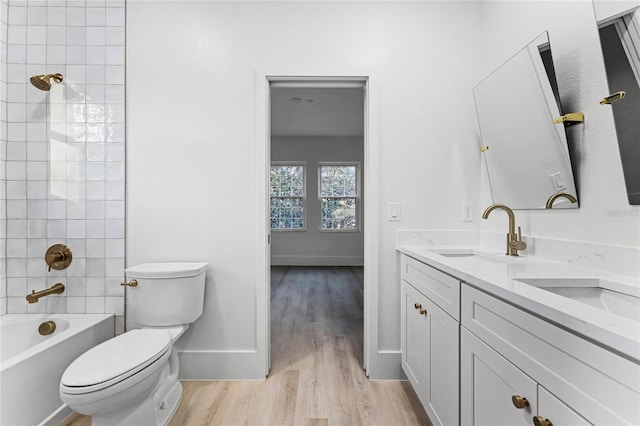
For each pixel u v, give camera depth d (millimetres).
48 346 1507
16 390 1351
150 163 1955
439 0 1983
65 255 1930
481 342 1000
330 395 1775
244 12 1964
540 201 1476
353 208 6473
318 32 1965
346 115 4852
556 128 1327
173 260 1963
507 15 1739
